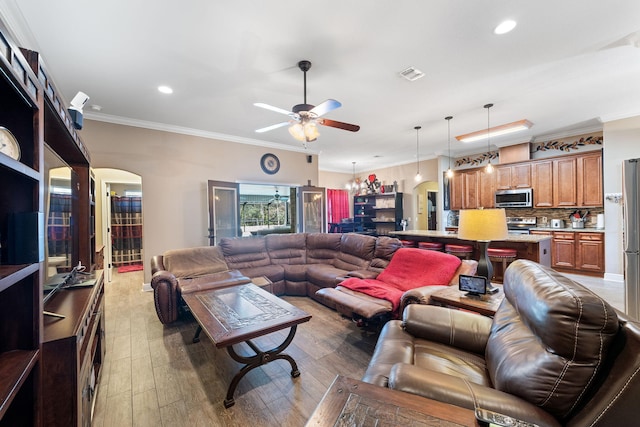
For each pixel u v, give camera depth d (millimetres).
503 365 1204
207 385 2037
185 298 2580
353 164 8570
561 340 955
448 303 2125
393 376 1161
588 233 4910
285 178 6066
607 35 2316
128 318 3320
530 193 5656
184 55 2533
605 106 3953
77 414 1192
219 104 3678
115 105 3664
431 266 2922
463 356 1604
